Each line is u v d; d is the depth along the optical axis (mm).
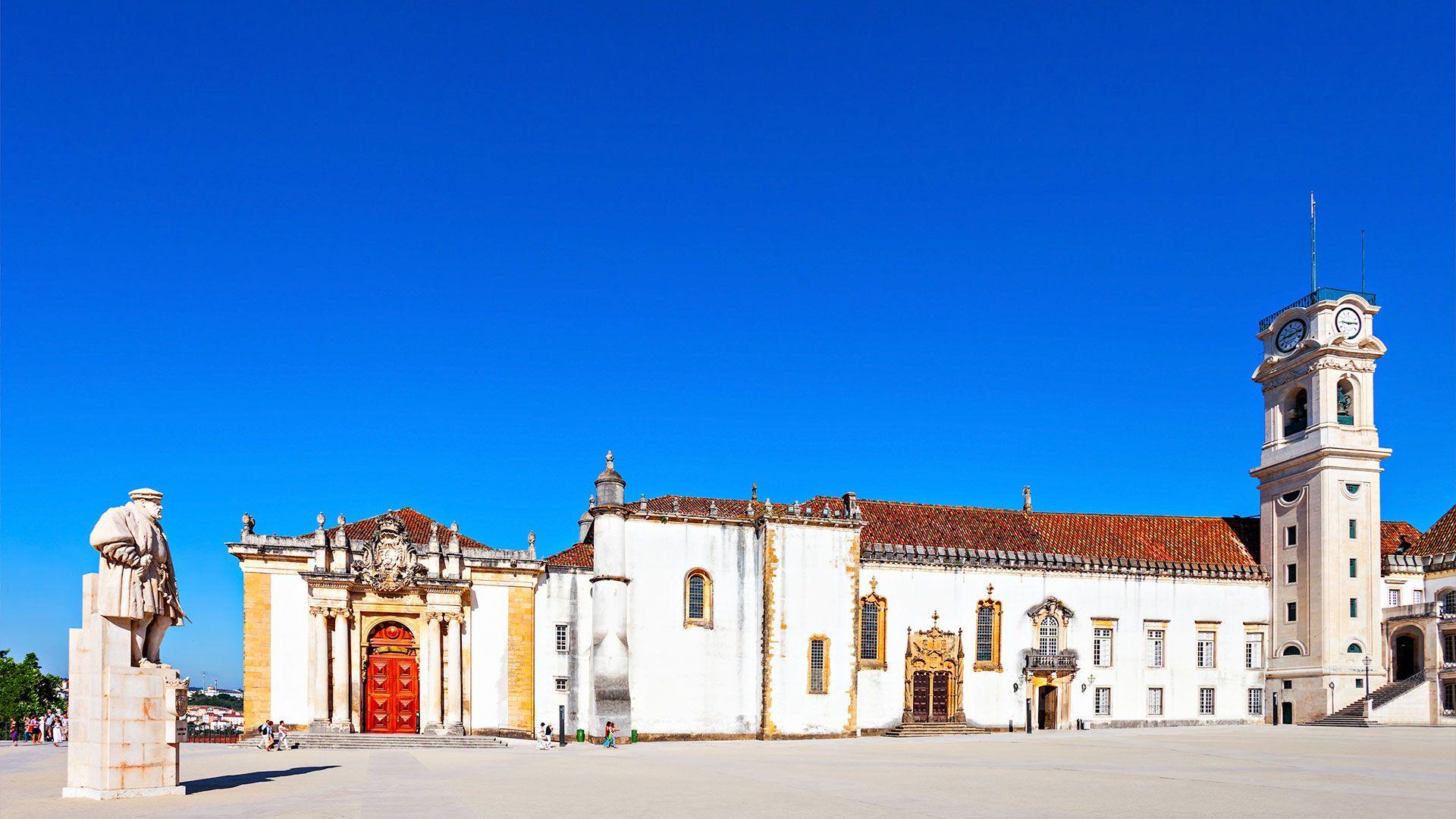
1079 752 57250
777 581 76438
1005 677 82438
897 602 80938
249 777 39250
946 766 46906
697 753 58500
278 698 68688
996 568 83500
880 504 87812
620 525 75250
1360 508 84562
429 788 35000
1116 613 85750
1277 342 90438
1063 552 86250
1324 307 85750
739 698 76500
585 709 73625
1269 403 91125
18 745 66812
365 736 65438
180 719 32844
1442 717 80312
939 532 85562
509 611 72812
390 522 71125
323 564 69688
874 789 35500
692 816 27844
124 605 31359
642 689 74312
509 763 48656
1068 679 83438
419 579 70688
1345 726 78500
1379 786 37000
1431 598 87875
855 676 77188
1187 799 32969
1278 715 86125
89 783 31469
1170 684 86000
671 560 76312
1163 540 90938
